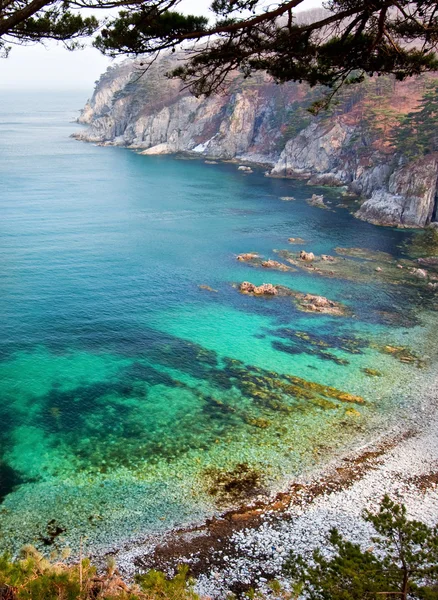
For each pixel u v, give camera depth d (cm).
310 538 3141
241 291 7075
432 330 6088
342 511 3359
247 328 6016
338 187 14175
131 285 7200
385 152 13388
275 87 19675
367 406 4559
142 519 3272
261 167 17538
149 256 8462
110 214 11038
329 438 4116
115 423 4216
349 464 3812
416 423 4319
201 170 16850
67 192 13000
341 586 1852
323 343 5703
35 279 7238
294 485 3600
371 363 5300
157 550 3042
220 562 2964
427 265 8281
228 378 4956
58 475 3609
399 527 1873
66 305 6438
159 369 5078
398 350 5588
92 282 7250
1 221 10081
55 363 5100
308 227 10400
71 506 3344
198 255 8594
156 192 13388
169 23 1493
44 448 3875
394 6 1483
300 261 8362
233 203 12362
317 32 1762
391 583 1822
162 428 4178
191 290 7106
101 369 5034
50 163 17325
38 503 3350
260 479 3656
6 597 1213
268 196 13162
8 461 3716
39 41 1549
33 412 4306
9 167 16250
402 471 3731
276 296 6956
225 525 3247
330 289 7288
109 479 3600
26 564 1362
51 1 1242
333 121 15688
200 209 11719
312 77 1886
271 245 9219
